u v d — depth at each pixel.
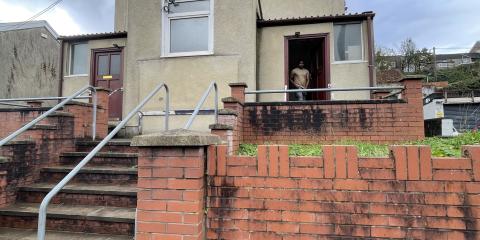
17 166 3.95
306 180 2.41
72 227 3.37
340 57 8.25
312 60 10.04
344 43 8.27
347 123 5.41
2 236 3.28
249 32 7.48
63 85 9.51
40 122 4.70
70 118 4.94
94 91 5.26
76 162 4.66
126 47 8.83
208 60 7.54
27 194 3.95
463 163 2.23
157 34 7.86
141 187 2.38
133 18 8.04
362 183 2.34
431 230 2.24
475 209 2.19
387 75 23.77
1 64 12.85
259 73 8.23
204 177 2.50
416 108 5.20
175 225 2.31
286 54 8.24
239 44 7.48
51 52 15.69
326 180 2.39
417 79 5.24
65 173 4.25
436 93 18.30
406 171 2.29
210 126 4.12
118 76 9.23
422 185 2.27
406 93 5.26
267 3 10.52
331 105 5.48
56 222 3.40
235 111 4.84
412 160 2.29
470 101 17.67
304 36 8.23
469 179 2.21
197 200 2.32
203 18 7.82
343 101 5.45
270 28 8.34
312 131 5.49
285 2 10.52
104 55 9.43
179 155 2.36
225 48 7.52
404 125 5.22
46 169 4.30
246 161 2.50
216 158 2.54
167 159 2.38
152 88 7.68
